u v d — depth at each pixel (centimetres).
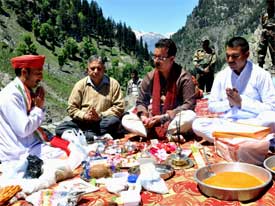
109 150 441
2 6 15150
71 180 350
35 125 396
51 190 318
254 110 431
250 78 443
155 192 311
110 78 571
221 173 327
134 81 1478
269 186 306
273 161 341
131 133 539
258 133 371
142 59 19450
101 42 18988
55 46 15475
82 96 559
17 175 350
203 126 445
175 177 346
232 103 437
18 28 14612
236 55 431
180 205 288
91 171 350
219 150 394
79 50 16025
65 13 18025
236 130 388
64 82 12625
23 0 15975
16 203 305
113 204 285
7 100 388
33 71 398
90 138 522
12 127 396
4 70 10450
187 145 455
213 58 1234
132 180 324
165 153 409
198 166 373
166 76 489
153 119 477
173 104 491
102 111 554
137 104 523
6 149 395
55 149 403
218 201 287
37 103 405
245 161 365
